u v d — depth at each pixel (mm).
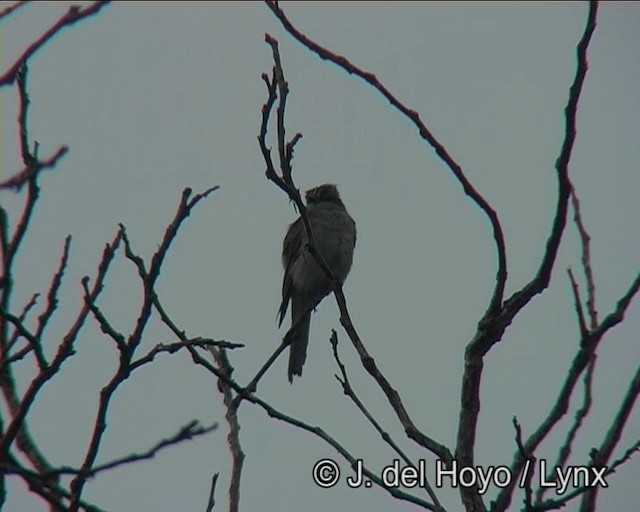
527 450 7258
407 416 7441
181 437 6219
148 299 6879
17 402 7598
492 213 7168
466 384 7324
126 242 7023
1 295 7227
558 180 6852
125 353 6809
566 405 7309
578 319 7363
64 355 6750
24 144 7082
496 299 7273
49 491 6426
